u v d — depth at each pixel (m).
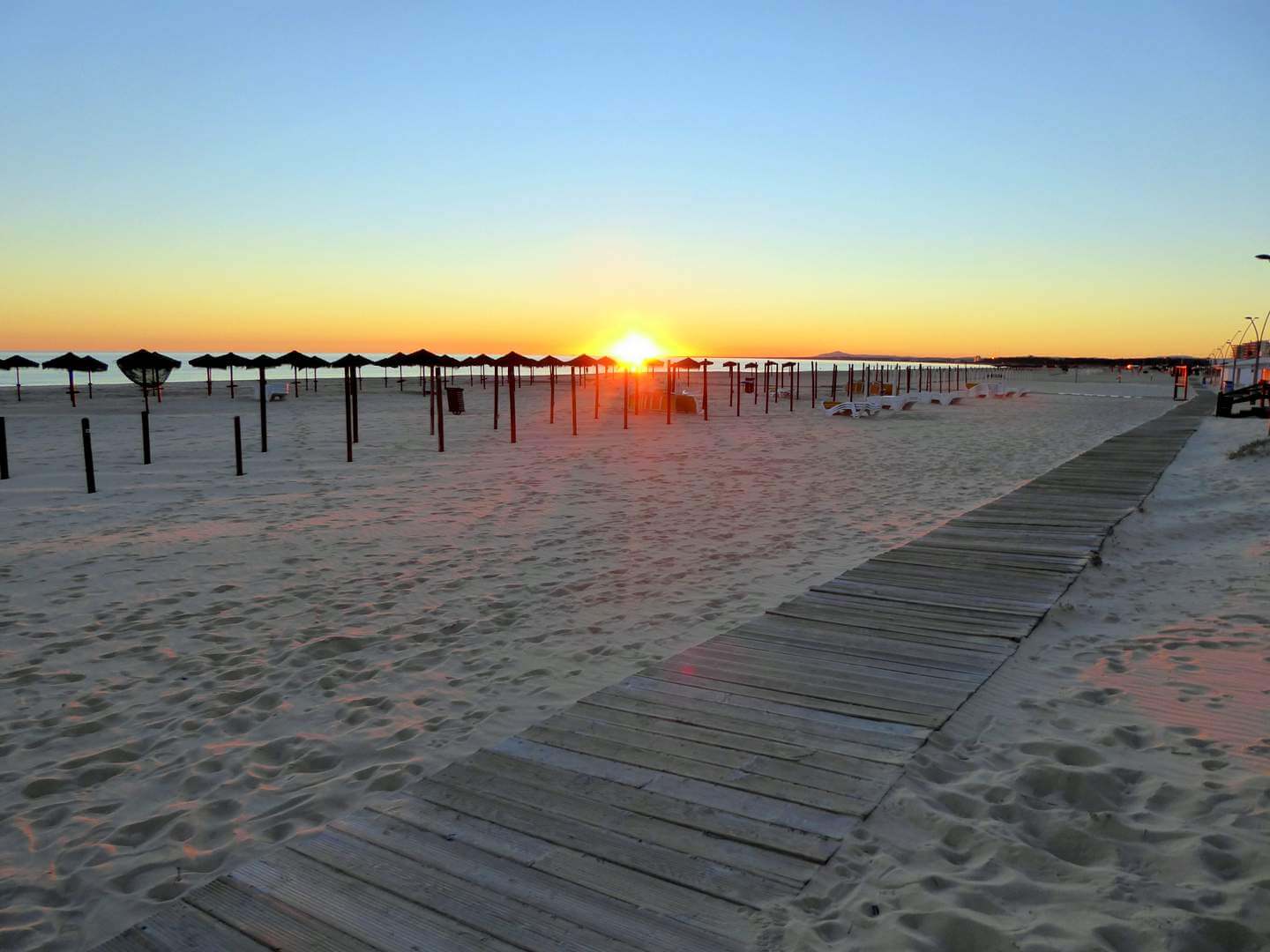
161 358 30.12
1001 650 5.10
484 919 2.58
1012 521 9.34
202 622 6.29
